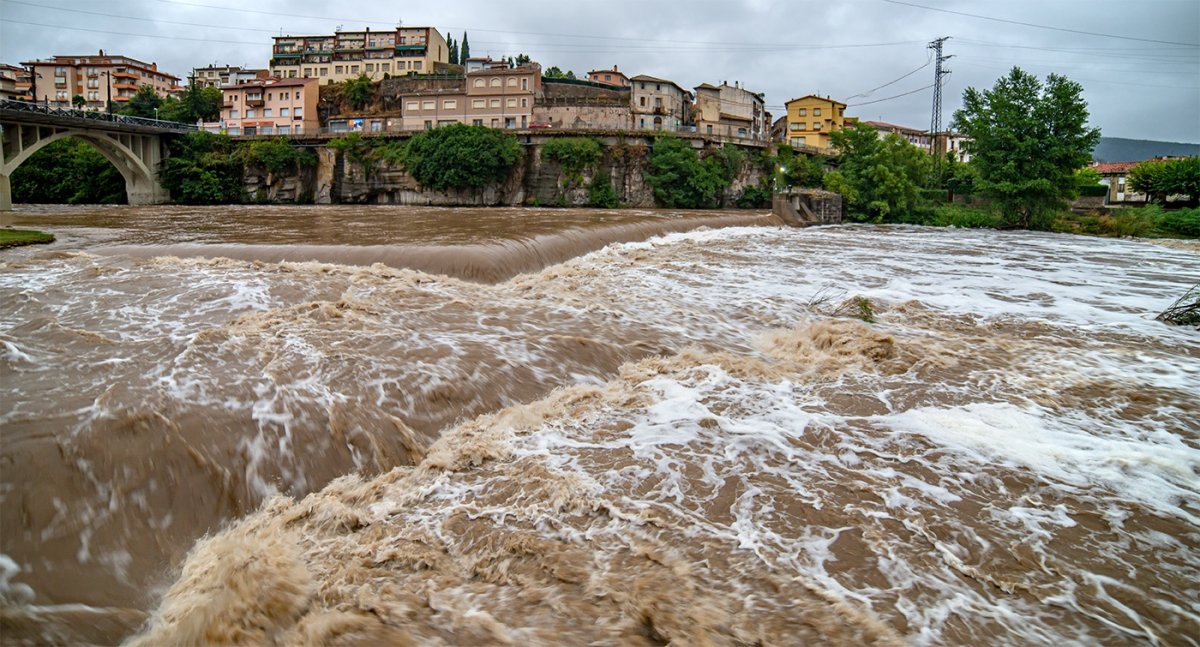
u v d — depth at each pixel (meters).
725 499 5.25
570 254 18.41
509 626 3.84
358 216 30.84
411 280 12.30
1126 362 9.12
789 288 14.52
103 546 4.68
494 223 25.45
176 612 4.17
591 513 5.03
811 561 4.45
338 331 8.57
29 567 4.39
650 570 4.32
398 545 4.64
